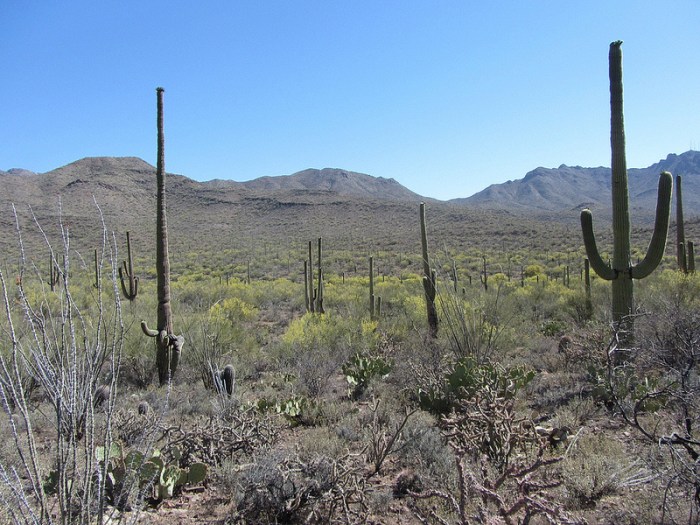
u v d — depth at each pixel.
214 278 43.44
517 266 45.78
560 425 6.20
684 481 4.03
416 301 16.44
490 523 3.54
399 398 8.25
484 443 5.14
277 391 9.50
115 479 4.60
